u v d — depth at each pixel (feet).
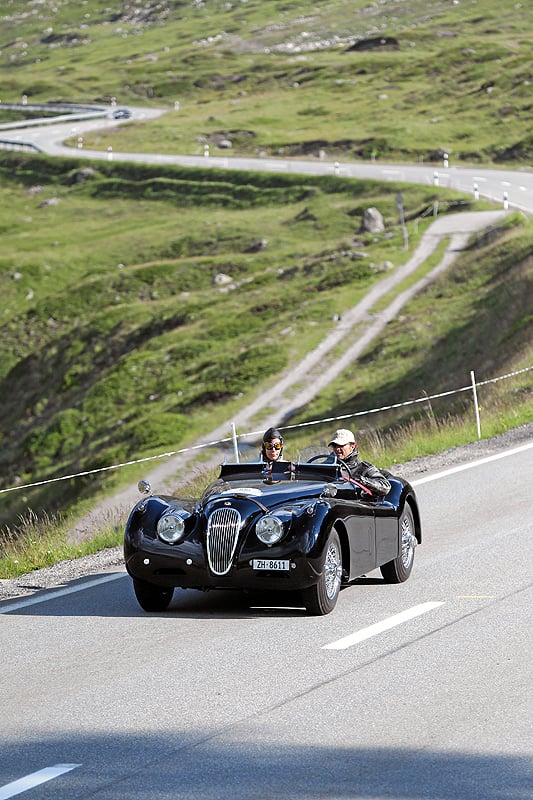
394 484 100.89
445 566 103.24
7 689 69.82
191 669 71.56
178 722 60.29
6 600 101.71
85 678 71.05
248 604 93.15
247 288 650.02
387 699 62.95
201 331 579.07
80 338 648.79
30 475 502.38
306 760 53.47
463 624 80.53
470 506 135.74
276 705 62.59
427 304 530.68
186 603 95.14
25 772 53.47
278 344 512.63
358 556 90.68
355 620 83.76
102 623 88.07
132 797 49.52
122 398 523.70
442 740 55.67
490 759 52.70
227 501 87.35
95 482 421.18
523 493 141.90
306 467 94.48
